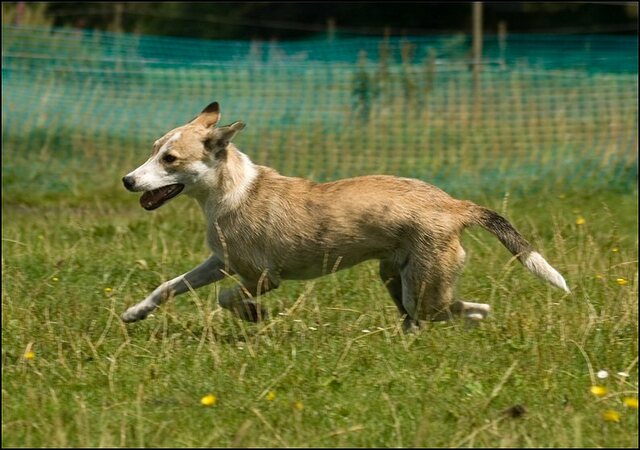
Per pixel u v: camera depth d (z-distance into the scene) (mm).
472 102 32406
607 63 34438
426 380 12430
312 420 11359
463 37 48062
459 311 15016
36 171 29516
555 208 25531
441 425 11156
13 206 27188
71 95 33094
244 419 11320
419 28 58844
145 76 34094
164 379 12523
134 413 11359
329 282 17188
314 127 32000
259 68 34312
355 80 33156
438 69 34031
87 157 30531
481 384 12391
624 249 20156
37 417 11375
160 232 21953
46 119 31891
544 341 13711
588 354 13422
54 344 13875
